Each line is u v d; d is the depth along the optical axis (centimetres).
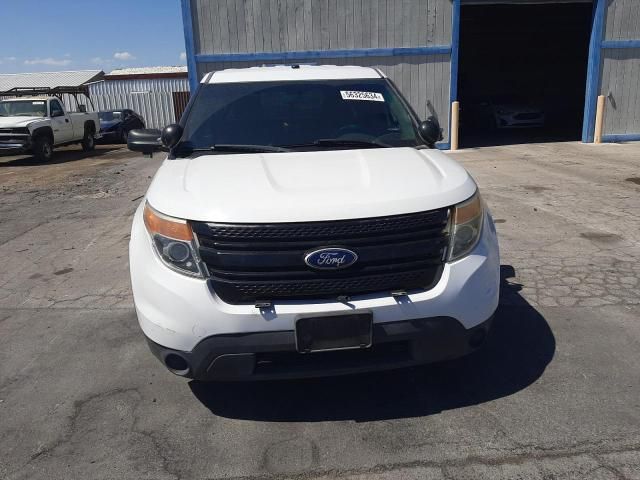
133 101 2600
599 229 618
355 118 388
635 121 1440
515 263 519
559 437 269
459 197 279
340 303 260
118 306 458
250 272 259
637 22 1371
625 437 267
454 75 1384
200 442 278
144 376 344
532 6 1808
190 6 1312
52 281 526
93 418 301
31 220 789
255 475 252
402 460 258
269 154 345
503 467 250
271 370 268
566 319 398
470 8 1831
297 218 256
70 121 1716
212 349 262
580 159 1154
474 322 279
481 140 1619
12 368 360
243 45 1339
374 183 281
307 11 1327
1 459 269
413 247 264
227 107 393
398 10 1340
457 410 296
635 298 430
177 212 268
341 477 249
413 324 265
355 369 271
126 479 253
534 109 1820
